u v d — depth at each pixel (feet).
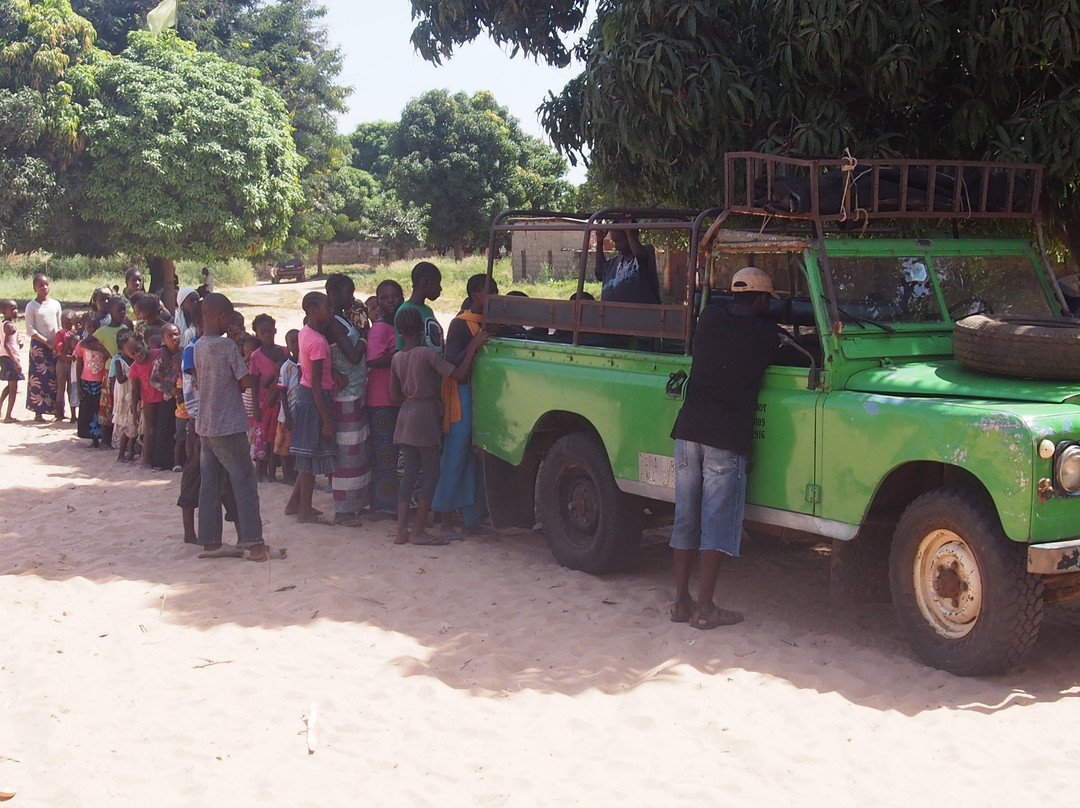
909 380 17.11
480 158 205.16
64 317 44.47
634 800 12.48
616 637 18.62
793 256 20.12
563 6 30.53
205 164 96.22
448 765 13.53
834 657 17.37
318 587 21.57
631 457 21.09
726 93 23.84
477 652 17.98
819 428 17.66
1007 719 14.67
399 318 25.30
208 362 22.79
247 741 14.26
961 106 24.00
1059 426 15.08
